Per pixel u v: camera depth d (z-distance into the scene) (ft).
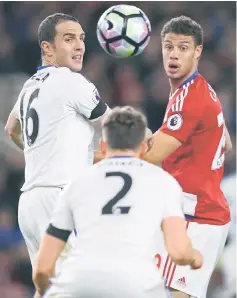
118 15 82.99
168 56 79.05
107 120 66.80
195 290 79.15
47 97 76.84
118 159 66.28
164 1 182.60
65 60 78.95
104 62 175.32
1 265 138.10
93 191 65.26
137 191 64.90
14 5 181.88
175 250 63.52
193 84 78.84
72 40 78.95
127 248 63.57
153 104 169.58
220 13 184.55
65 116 76.59
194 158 78.95
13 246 139.95
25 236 78.54
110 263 63.26
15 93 160.76
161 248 77.92
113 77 174.19
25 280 138.00
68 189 65.98
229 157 152.46
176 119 77.71
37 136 76.95
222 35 183.42
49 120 76.59
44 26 79.15
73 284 63.52
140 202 64.59
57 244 65.41
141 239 63.82
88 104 76.59
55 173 76.13
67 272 64.03
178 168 79.36
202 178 78.95
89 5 180.65
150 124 168.66
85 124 77.66
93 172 66.13
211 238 79.41
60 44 78.74
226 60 181.27
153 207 64.64
